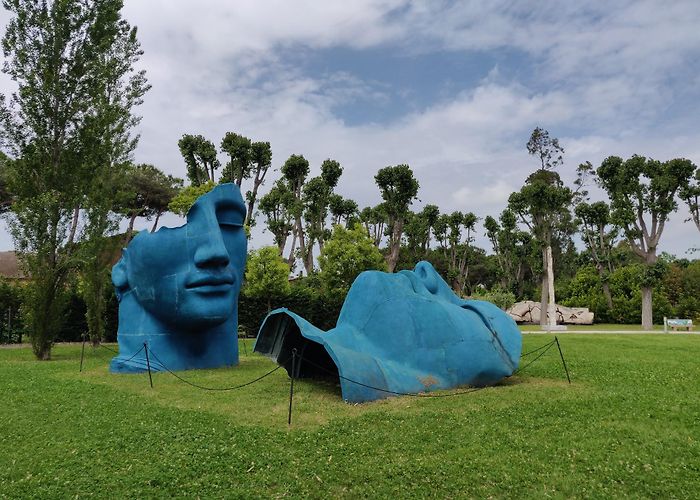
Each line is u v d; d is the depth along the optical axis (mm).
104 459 6895
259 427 8344
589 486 6039
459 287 60812
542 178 41750
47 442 7645
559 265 70312
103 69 21281
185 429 8242
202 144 39531
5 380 13258
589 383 12266
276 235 44875
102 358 19719
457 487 6020
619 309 45750
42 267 19906
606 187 39625
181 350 15117
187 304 14344
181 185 45094
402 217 41375
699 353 19031
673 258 62125
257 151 40812
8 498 5656
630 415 9031
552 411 9328
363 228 34938
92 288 23750
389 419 8727
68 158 20688
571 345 22375
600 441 7590
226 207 15727
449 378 11289
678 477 6277
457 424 8469
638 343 23156
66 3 20328
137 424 8578
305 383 12312
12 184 20703
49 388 11938
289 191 45781
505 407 9602
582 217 53469
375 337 11477
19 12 20062
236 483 6152
